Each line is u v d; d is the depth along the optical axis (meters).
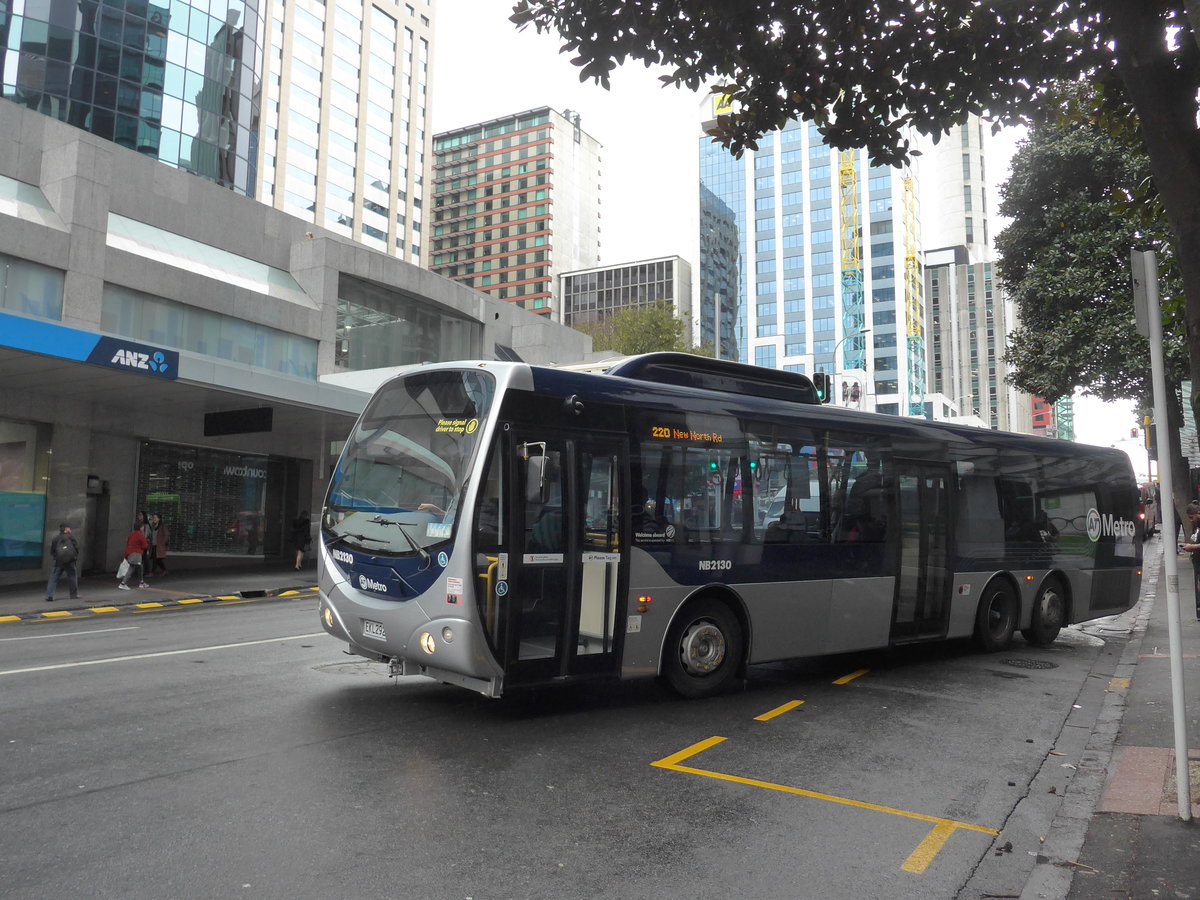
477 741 6.36
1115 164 23.30
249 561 26.78
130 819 4.61
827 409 9.41
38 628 13.51
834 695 8.41
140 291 22.91
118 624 13.84
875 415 9.94
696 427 8.09
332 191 91.69
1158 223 7.98
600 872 4.14
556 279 147.62
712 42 7.04
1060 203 24.44
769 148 135.00
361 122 95.62
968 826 4.92
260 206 27.75
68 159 21.48
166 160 43.47
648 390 7.86
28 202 21.11
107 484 22.55
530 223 148.38
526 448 6.79
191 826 4.54
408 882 3.95
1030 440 11.91
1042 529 11.73
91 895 3.74
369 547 7.15
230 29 47.12
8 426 20.17
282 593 19.75
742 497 8.37
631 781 5.54
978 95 7.35
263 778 5.33
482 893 3.87
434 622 6.54
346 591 7.27
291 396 21.36
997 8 6.70
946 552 10.34
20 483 20.38
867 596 9.34
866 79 7.15
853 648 9.21
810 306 129.25
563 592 6.99
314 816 4.72
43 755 5.73
